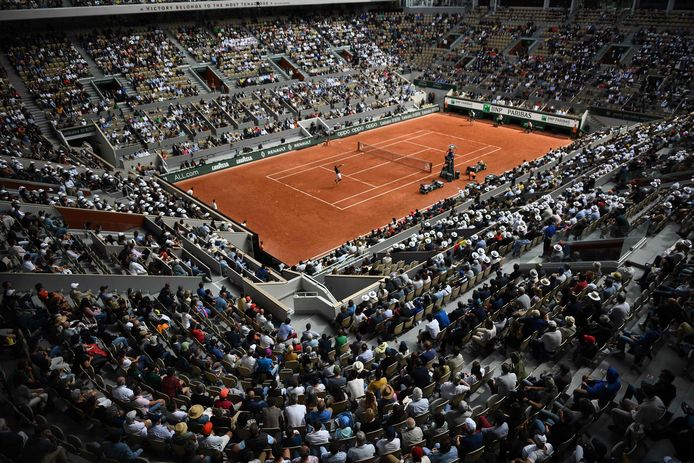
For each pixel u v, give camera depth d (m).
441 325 16.41
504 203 32.44
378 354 15.60
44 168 35.53
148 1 58.75
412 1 87.12
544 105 63.06
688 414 10.70
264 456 11.21
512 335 15.51
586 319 15.32
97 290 20.59
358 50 75.62
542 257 22.67
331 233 35.62
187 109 54.28
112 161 47.53
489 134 60.12
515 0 77.94
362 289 22.33
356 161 51.00
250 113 56.09
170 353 16.03
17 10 50.91
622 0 69.06
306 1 71.50
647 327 15.37
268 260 31.94
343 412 12.63
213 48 63.97
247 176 47.19
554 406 12.52
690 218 22.28
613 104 58.66
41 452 9.99
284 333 17.77
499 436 11.30
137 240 26.12
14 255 20.88
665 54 60.19
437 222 31.00
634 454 11.06
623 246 19.75
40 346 15.42
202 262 26.05
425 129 62.75
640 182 31.08
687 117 46.53
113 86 55.78
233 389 14.20
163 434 11.90
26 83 49.78
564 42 68.75
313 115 60.34
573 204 26.30
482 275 20.98
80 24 58.59
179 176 45.84
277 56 67.81
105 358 15.29
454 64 75.69
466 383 13.41
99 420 12.41
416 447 10.56
